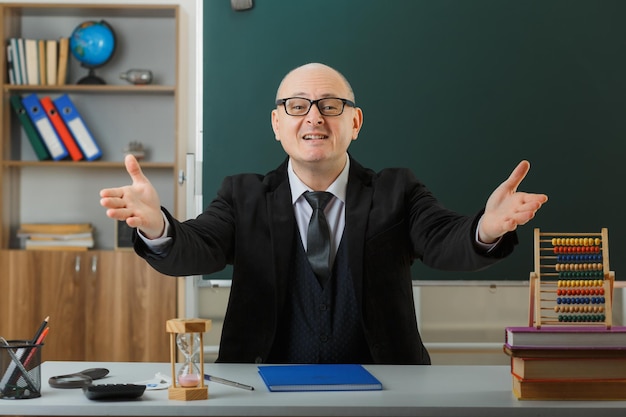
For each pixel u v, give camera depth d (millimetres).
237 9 3686
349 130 2279
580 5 3715
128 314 3824
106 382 1735
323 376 1727
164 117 4211
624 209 3697
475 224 1783
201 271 2068
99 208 4203
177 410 1484
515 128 3711
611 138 3711
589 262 1684
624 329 1574
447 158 3709
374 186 2324
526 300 4098
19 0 4082
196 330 1538
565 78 3715
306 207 2277
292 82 2262
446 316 4105
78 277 3844
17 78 4031
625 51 3713
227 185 2348
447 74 3711
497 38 3717
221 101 3699
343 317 2184
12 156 4137
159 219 1713
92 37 4039
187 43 4082
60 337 3840
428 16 3711
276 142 3691
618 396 1566
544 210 3697
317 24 3703
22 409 1488
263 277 2188
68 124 4035
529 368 1553
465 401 1540
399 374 1829
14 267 3865
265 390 1636
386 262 2227
